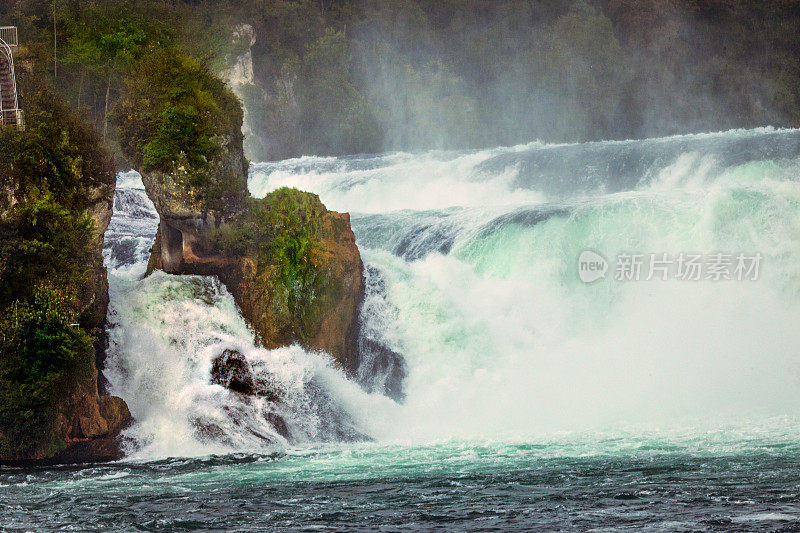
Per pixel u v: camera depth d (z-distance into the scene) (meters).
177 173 57.03
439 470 44.28
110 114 58.69
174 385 53.94
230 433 52.81
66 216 50.88
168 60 59.03
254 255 58.47
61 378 48.84
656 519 34.28
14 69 56.03
